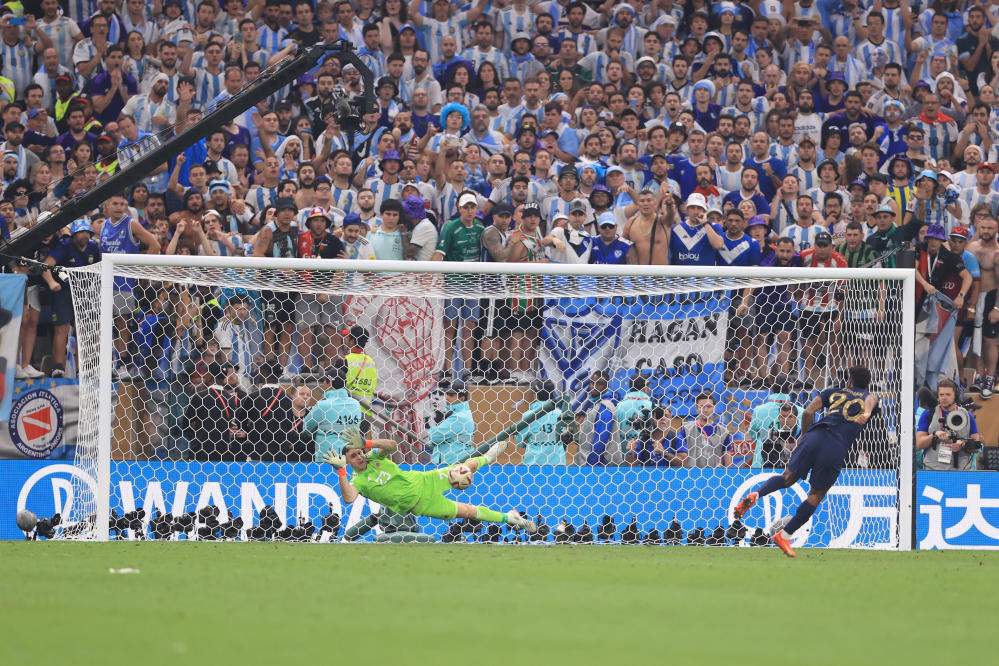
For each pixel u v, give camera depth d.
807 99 50.38
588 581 22.02
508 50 53.44
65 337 37.78
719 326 37.69
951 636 16.08
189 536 33.09
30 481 33.94
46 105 47.12
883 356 37.03
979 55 55.62
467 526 33.72
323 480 33.53
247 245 41.25
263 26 50.69
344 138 46.41
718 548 32.72
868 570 25.72
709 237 42.41
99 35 48.44
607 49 52.56
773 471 35.09
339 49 36.47
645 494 34.81
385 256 40.69
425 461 36.00
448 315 36.81
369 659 13.52
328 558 26.06
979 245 42.81
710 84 50.72
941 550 34.38
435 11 52.97
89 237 39.56
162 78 47.56
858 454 35.44
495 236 40.91
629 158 46.59
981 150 51.22
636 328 37.38
